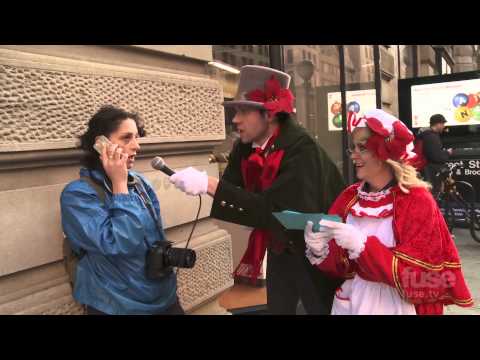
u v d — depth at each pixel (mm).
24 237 1759
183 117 2574
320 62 7094
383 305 1679
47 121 1820
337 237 1567
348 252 1710
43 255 1832
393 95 10273
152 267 1673
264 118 2160
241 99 2246
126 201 1569
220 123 2877
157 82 2391
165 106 2445
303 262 2080
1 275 1679
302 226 1663
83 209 1562
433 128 6758
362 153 1679
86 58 2068
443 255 1592
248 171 2246
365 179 1728
